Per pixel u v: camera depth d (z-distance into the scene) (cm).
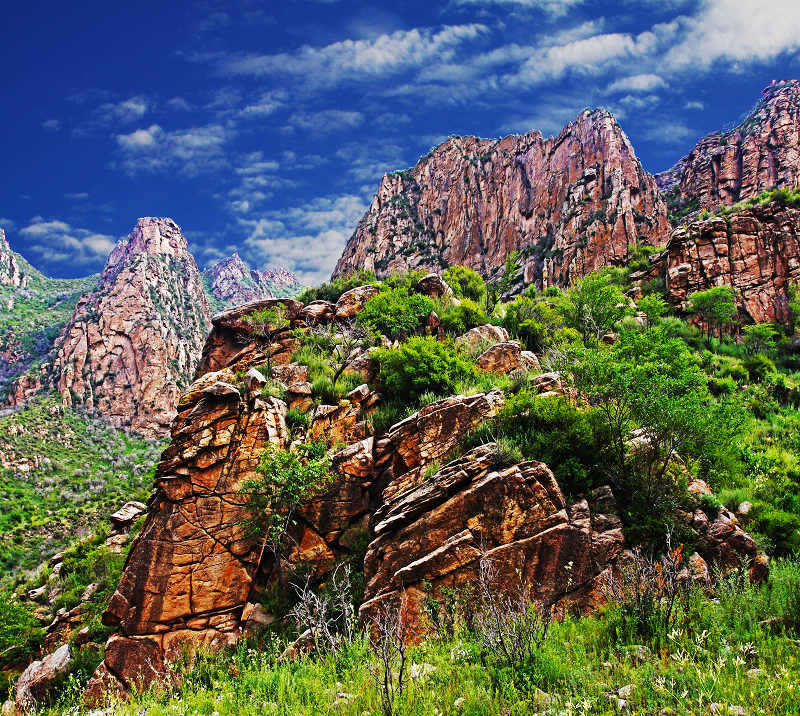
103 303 18962
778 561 1506
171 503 1973
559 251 11181
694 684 616
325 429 2317
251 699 835
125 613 1828
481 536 1372
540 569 1277
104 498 10269
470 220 16238
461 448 1728
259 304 3838
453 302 4222
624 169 11875
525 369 2373
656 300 5134
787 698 564
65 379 16462
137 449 14500
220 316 3812
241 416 2122
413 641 1153
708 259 5584
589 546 1291
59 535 8431
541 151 15675
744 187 12062
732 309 4966
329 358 3131
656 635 823
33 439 12950
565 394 1914
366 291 4088
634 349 2542
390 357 2603
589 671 712
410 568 1360
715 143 14162
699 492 1532
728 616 889
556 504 1393
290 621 1656
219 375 2700
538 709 634
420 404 2328
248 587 1847
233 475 2019
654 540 1343
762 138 12444
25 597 3912
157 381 17062
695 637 782
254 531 1877
